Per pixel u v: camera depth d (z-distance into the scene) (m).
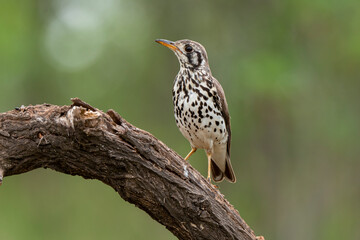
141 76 20.91
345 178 17.70
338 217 17.73
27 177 19.83
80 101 5.46
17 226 18.88
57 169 5.81
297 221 17.77
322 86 17.41
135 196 5.94
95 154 5.64
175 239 18.58
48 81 19.83
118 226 18.81
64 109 5.52
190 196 6.01
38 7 19.69
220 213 6.23
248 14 18.19
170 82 20.03
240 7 18.25
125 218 19.14
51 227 18.83
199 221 6.14
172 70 20.05
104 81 21.31
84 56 21.28
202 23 18.73
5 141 5.46
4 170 5.51
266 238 17.84
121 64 21.64
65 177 19.86
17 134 5.46
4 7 18.31
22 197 19.64
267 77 15.59
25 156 5.55
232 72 17.27
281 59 16.27
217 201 6.25
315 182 17.89
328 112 17.41
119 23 21.66
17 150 5.50
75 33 21.12
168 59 20.05
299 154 18.14
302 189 17.95
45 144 5.52
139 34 21.14
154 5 19.75
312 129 17.83
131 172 5.78
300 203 17.88
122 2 21.19
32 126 5.47
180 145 18.95
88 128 5.44
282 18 17.34
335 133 17.31
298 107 17.62
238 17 18.25
